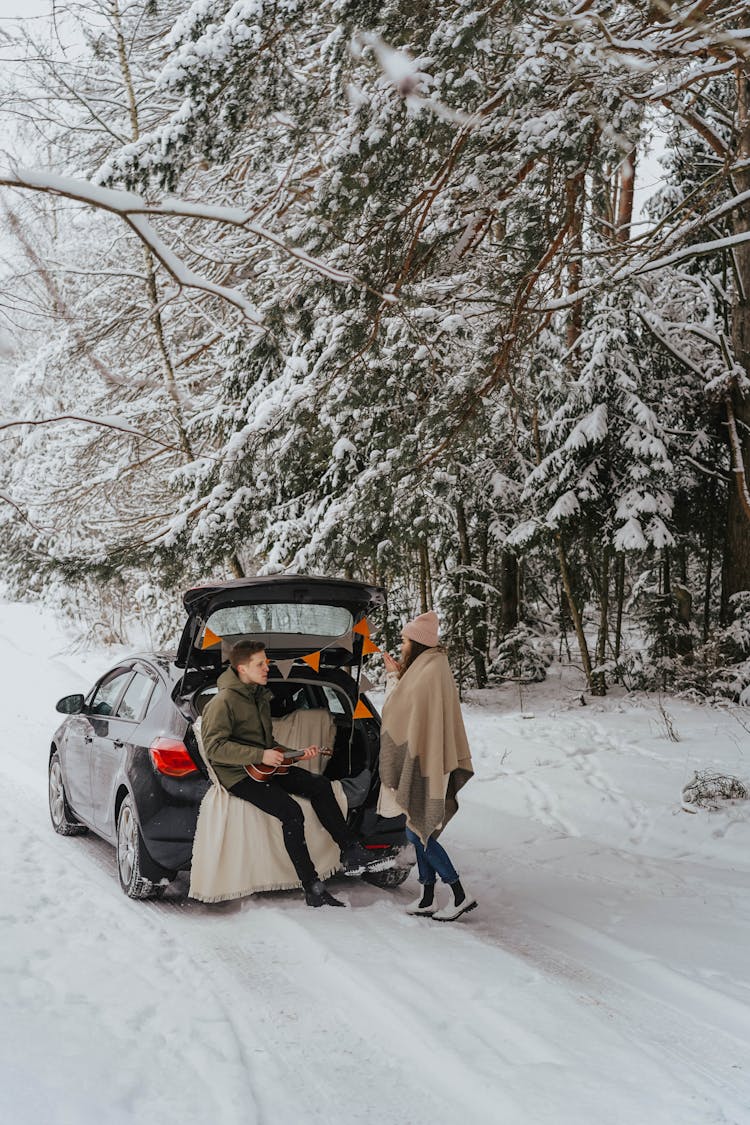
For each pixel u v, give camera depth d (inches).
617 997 165.6
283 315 287.1
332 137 301.7
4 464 524.1
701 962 184.9
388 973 169.6
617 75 226.5
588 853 271.0
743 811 301.0
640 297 489.1
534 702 518.9
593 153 246.4
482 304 336.2
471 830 293.7
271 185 409.1
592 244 490.0
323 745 241.8
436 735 211.2
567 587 528.4
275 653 238.7
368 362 315.3
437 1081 132.0
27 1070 126.5
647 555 514.3
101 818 242.4
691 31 209.6
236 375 440.1
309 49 315.3
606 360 494.0
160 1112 118.7
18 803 315.9
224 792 213.2
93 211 490.3
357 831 225.5
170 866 210.4
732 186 483.5
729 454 540.7
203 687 231.8
